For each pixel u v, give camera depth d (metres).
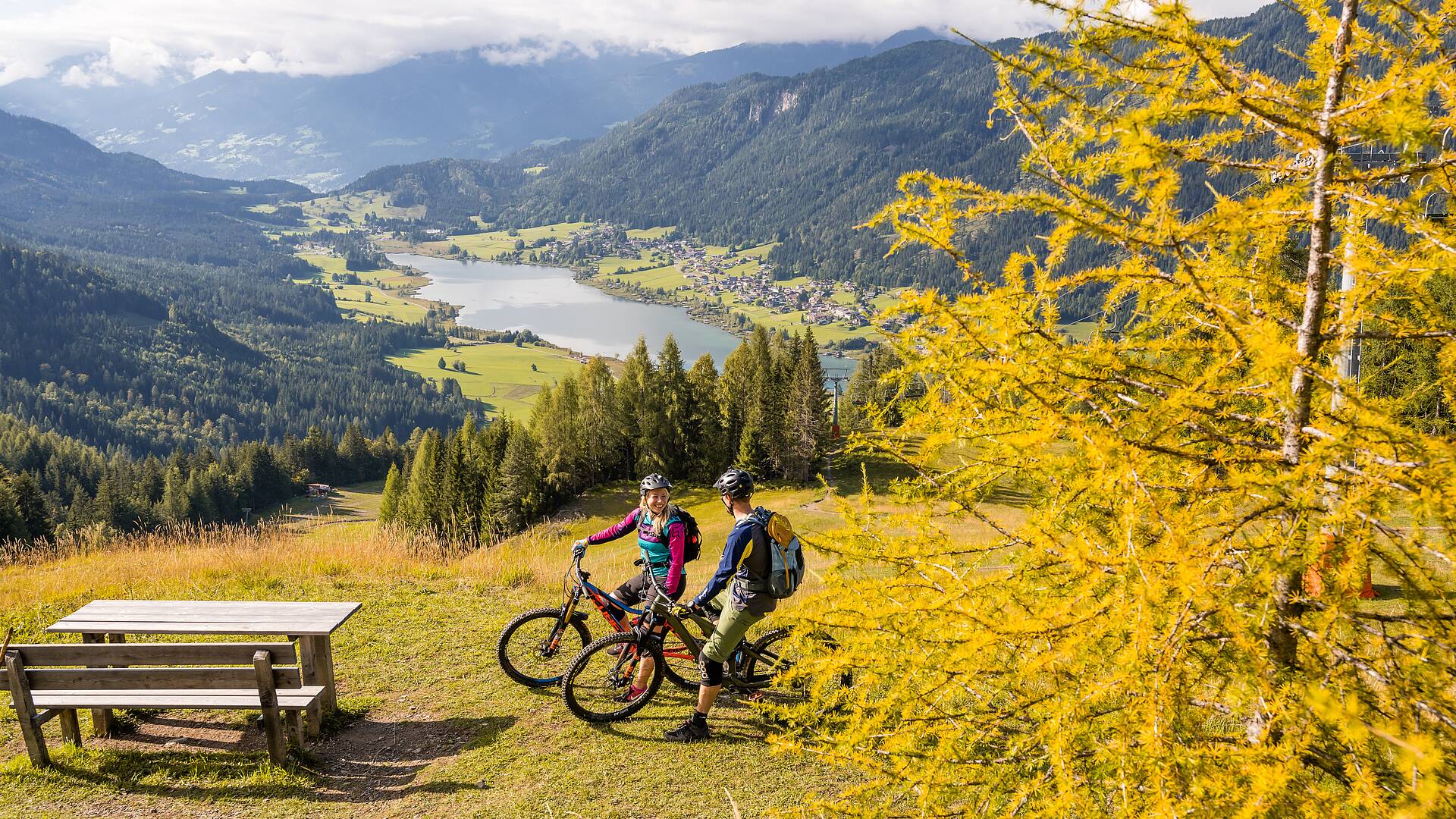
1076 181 2.09
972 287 2.26
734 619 5.38
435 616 8.55
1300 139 2.03
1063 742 1.99
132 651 5.37
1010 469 2.38
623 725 5.97
